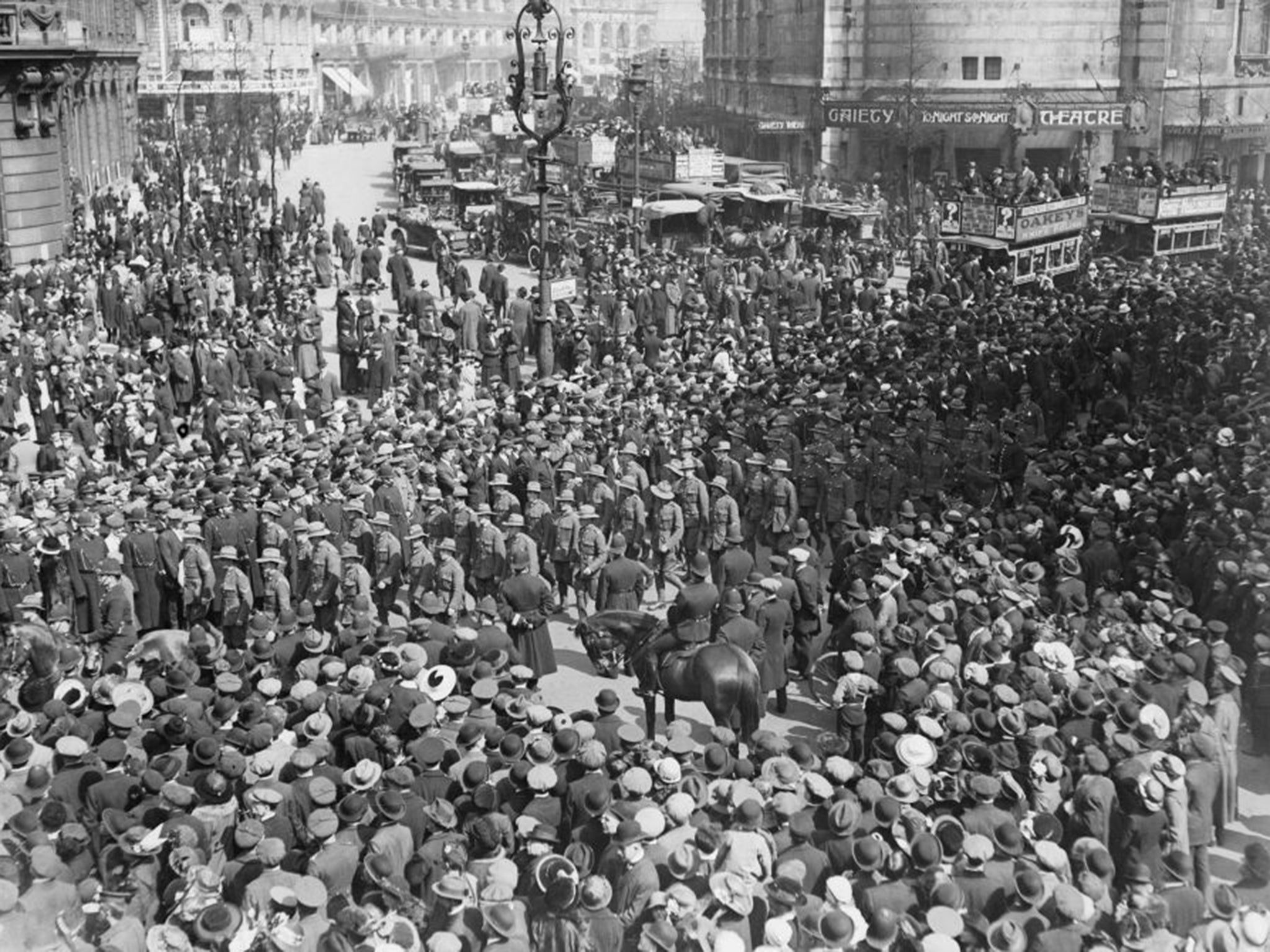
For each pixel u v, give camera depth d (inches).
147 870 438.6
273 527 792.9
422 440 968.9
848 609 692.7
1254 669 662.5
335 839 450.9
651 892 426.3
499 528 806.5
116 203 2341.3
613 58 7751.0
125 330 1535.4
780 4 3410.4
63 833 426.6
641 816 442.0
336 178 3422.7
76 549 751.7
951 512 814.5
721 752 504.4
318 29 5807.1
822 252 2054.6
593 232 2110.0
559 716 537.0
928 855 425.7
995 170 2346.2
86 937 406.0
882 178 2962.6
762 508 903.7
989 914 427.8
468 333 1473.9
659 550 848.9
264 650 635.5
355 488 820.0
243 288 1702.8
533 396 1188.5
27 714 522.0
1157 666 592.4
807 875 447.8
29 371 1211.2
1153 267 1723.7
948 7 2997.0
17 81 1768.0
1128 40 2989.7
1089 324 1358.3
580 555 790.5
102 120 2856.8
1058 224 1813.5
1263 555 719.7
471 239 2320.4
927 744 502.0
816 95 3164.4
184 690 573.3
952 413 1028.5
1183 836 485.4
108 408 1146.0
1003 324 1370.6
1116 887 488.1
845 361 1238.9
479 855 438.6
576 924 404.8
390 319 1721.2
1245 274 1619.1
